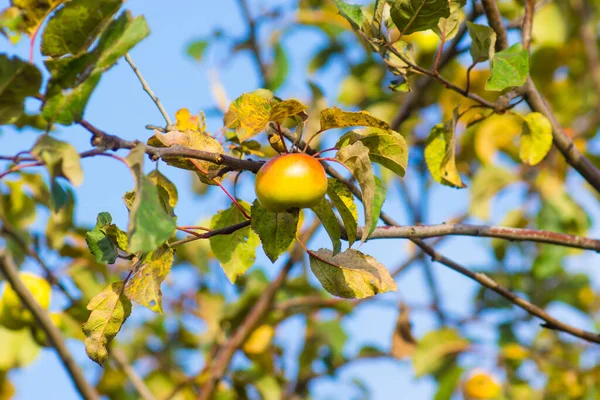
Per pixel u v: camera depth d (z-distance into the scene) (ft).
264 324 8.59
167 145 6.01
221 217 6.42
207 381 7.88
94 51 5.67
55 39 5.68
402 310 8.82
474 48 6.37
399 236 6.49
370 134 5.94
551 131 6.60
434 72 6.46
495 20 6.66
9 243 7.49
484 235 6.57
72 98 5.66
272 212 5.96
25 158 5.56
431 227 6.51
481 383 8.66
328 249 6.04
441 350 8.56
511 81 6.26
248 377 8.31
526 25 6.84
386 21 6.40
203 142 6.04
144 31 5.69
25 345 7.35
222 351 8.13
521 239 6.58
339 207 5.92
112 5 5.66
